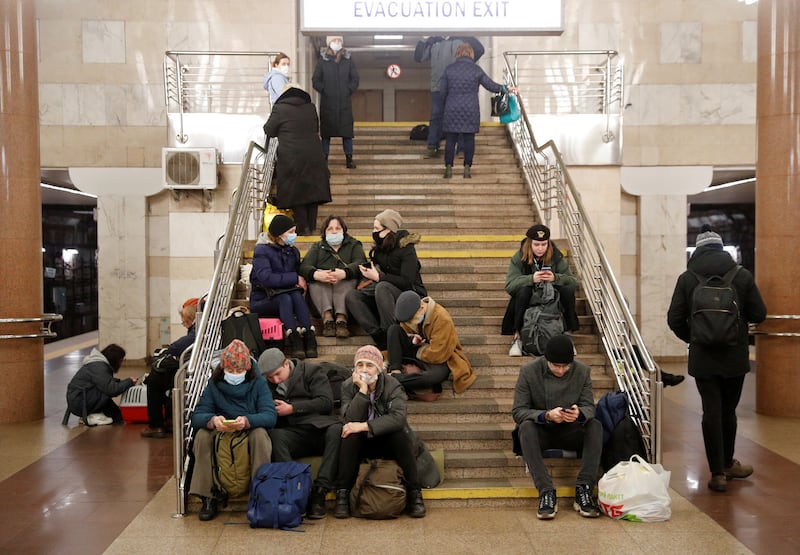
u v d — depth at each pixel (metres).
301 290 7.07
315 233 9.48
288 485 5.27
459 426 6.37
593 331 7.50
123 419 8.99
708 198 18.88
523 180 10.83
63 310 20.22
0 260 8.82
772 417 8.79
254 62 13.40
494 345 7.28
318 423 5.73
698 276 6.17
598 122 11.52
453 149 10.71
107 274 13.92
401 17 6.08
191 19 13.53
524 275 7.05
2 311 8.84
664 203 13.91
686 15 13.77
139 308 13.95
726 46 13.80
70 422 9.02
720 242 6.30
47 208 19.98
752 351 15.33
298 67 13.73
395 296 6.94
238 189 8.03
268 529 5.27
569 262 8.40
